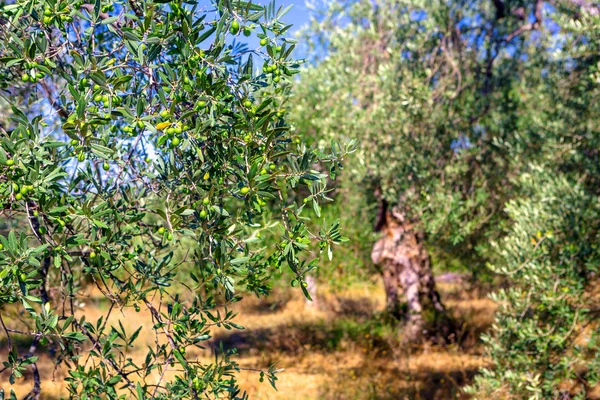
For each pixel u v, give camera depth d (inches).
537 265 179.5
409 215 319.6
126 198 93.2
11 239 73.0
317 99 343.9
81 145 76.4
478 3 342.3
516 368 185.6
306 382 376.8
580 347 174.1
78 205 86.8
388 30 344.5
